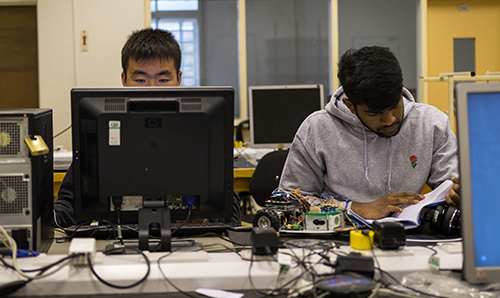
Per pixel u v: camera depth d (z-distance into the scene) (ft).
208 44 17.15
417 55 17.38
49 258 3.62
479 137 3.22
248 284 3.51
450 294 3.22
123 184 4.20
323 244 4.12
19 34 16.60
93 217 4.31
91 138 4.18
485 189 3.21
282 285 3.50
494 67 17.51
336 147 5.65
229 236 4.50
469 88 3.16
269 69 17.33
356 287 3.18
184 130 4.21
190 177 4.25
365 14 17.29
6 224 4.00
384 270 3.61
